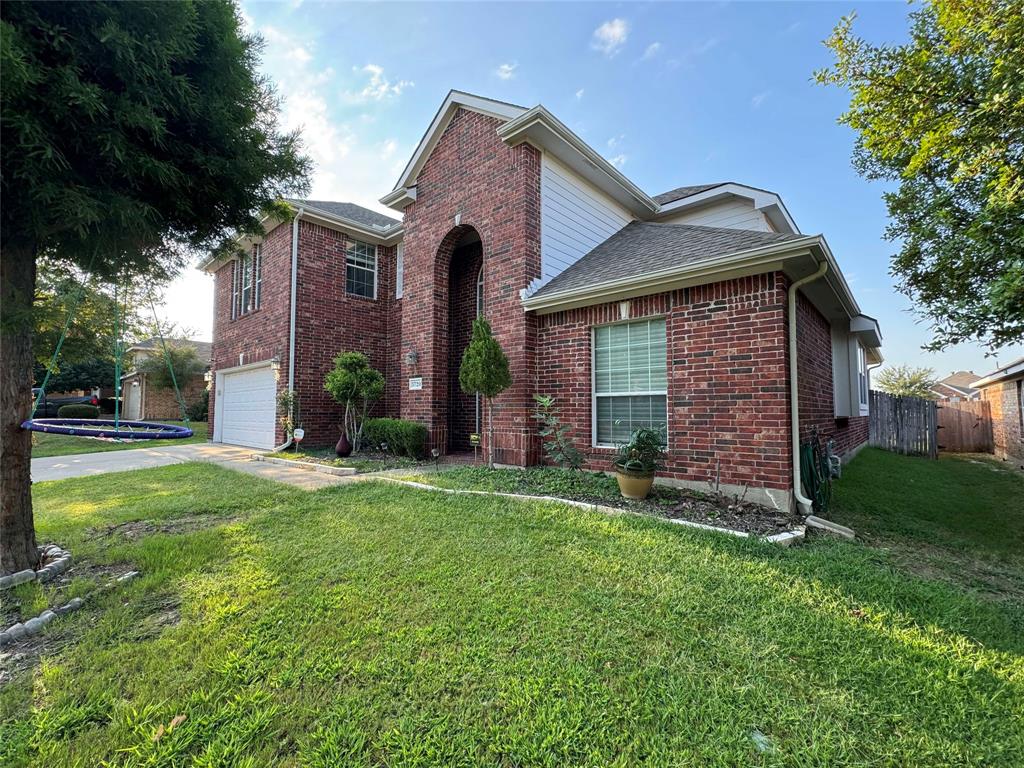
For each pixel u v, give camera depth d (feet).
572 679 7.63
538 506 17.15
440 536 14.30
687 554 12.74
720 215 35.70
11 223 10.58
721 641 8.75
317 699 7.24
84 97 9.04
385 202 34.91
